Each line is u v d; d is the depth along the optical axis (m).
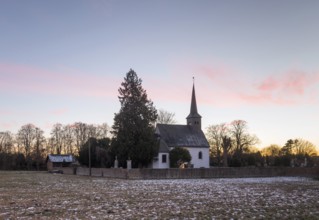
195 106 95.38
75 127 134.50
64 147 135.38
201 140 90.69
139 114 76.06
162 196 28.06
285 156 106.25
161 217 17.81
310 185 41.84
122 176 60.00
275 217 17.91
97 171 69.12
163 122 112.56
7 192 31.61
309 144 139.88
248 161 103.62
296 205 22.41
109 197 27.16
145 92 77.88
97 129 133.50
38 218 17.41
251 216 18.22
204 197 27.31
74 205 22.19
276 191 33.09
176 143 86.19
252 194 29.89
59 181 50.03
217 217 17.89
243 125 117.69
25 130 132.12
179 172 60.88
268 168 69.62
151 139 75.56
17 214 18.56
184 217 17.84
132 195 28.81
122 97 77.25
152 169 59.09
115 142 75.38
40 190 33.88
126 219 17.17
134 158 74.19
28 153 127.69
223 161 105.19
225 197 27.33
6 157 119.25
